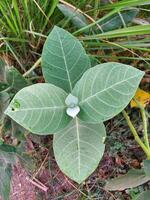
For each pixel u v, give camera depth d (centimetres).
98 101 27
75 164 29
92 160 29
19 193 41
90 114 27
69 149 29
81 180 28
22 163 36
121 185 33
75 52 28
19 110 26
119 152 39
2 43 36
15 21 34
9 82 32
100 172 40
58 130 28
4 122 34
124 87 26
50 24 37
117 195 39
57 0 32
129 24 37
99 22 35
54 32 28
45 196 41
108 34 33
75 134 29
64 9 34
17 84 32
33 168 38
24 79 32
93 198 40
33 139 38
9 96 32
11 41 37
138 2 32
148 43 35
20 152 34
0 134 36
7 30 36
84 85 27
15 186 41
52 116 27
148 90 39
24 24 35
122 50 37
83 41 36
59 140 29
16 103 26
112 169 40
